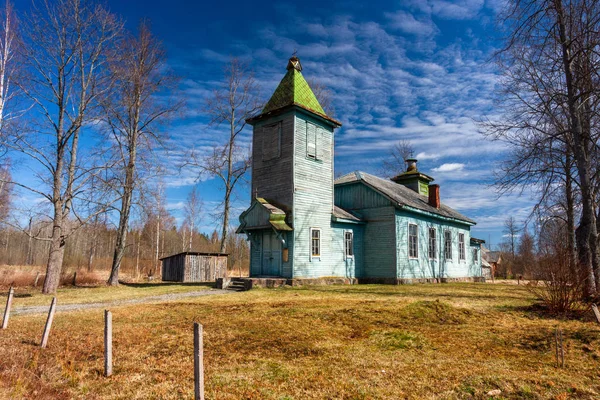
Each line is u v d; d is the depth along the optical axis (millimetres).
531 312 12461
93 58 22406
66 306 15016
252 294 17672
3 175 26125
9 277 28234
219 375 6824
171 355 8094
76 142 22594
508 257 66312
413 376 6738
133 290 21297
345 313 11852
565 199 22625
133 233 61156
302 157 22828
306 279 21750
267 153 23859
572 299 12141
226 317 11727
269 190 23391
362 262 25953
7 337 9531
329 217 24000
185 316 12031
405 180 35969
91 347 8734
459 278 32031
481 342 9023
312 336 9453
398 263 24656
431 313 11656
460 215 35000
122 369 7289
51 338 9492
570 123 16656
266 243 22984
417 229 27328
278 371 7004
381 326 10367
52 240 21281
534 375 6730
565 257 12492
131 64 25656
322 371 7000
